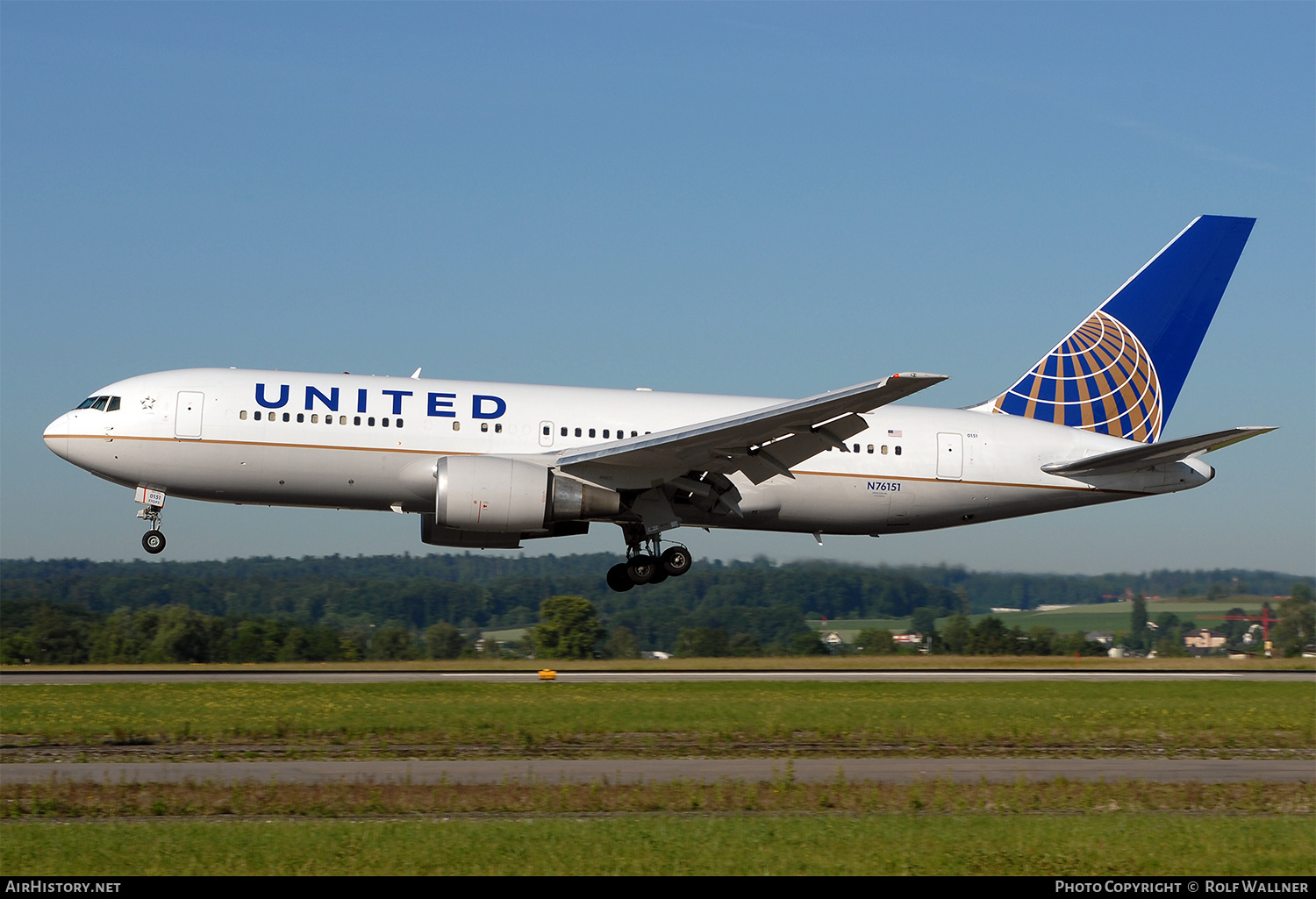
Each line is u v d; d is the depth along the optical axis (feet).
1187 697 201.98
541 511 225.56
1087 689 214.90
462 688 197.47
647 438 227.40
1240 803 117.70
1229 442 234.58
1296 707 186.50
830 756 139.54
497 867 88.22
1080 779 127.95
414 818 105.81
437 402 235.40
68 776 119.65
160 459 225.56
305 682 206.80
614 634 503.61
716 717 161.17
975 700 191.01
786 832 99.19
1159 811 114.21
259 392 229.66
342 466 229.66
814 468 249.55
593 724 152.25
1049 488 260.01
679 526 241.96
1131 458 244.22
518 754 136.26
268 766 127.54
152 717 154.30
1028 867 91.25
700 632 476.54
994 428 260.42
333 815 106.42
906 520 257.34
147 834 95.40
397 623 632.38
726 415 246.88
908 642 451.53
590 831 98.37
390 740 142.41
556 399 242.58
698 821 103.35
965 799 115.34
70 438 226.17
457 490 222.07
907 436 254.47
